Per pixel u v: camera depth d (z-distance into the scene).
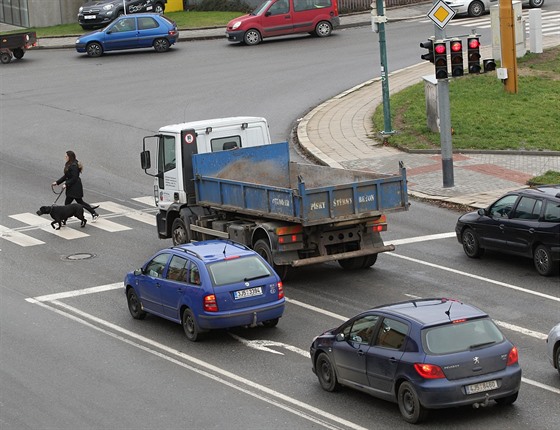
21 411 28.75
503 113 65.31
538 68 73.62
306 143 63.81
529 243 40.09
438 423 26.16
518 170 55.94
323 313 36.94
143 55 92.00
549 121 63.66
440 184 54.44
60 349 34.47
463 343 25.70
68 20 113.00
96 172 62.00
